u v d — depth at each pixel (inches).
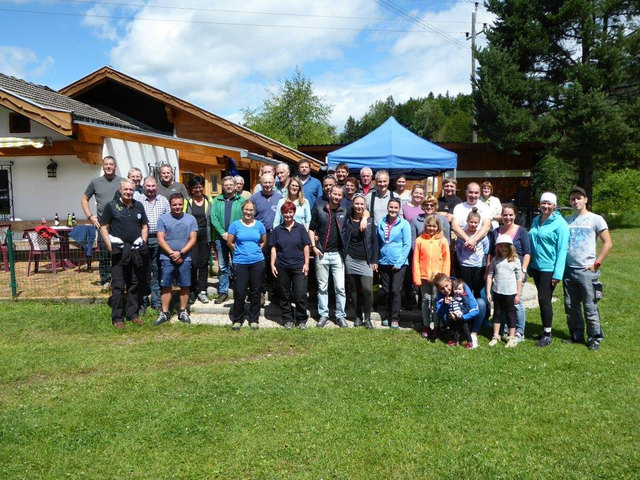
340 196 254.7
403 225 254.4
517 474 127.7
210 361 211.2
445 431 148.9
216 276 367.2
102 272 307.7
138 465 133.5
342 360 206.2
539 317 280.2
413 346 226.1
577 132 682.8
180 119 580.4
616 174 1021.8
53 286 321.7
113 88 593.3
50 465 134.1
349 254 256.5
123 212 253.9
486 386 179.5
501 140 725.9
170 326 259.1
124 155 430.0
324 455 136.7
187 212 290.4
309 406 163.8
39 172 416.5
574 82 686.5
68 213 415.8
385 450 138.8
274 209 279.4
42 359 210.4
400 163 369.4
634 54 690.8
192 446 141.4
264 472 129.7
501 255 229.8
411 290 284.4
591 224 226.2
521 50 740.7
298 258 255.0
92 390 178.7
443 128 2285.9
